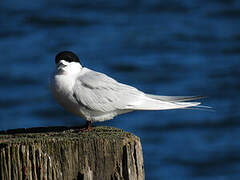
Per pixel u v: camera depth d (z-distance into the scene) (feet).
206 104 56.54
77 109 21.08
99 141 16.71
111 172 16.72
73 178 16.57
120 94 21.52
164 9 99.76
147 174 43.06
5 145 16.65
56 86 20.85
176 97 22.25
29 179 16.37
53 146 16.56
